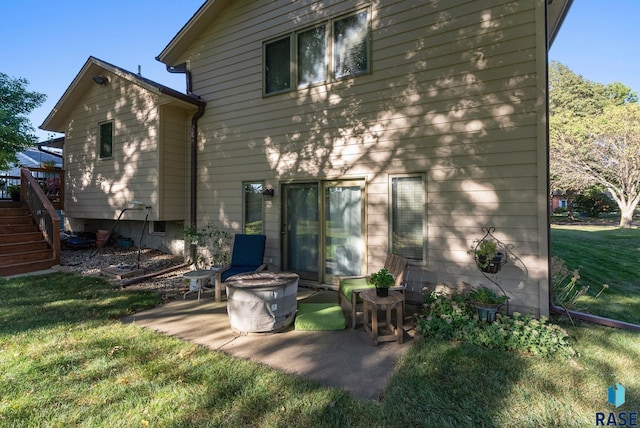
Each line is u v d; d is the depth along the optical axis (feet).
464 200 14.80
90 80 27.61
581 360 9.82
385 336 11.64
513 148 13.78
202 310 15.20
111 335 11.94
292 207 20.56
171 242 27.22
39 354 10.27
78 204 29.53
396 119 16.57
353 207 18.17
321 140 19.04
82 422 7.16
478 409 7.61
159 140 23.25
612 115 50.80
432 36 15.58
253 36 21.80
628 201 52.75
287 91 20.29
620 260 25.62
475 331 11.32
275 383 8.77
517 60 13.71
